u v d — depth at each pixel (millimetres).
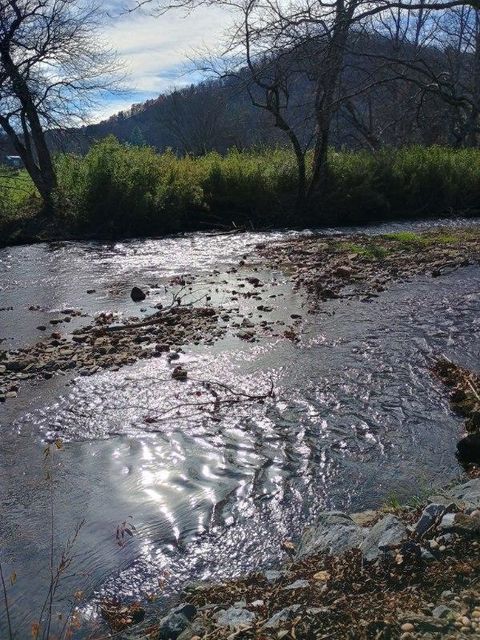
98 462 6734
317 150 24469
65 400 8242
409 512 5168
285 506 5867
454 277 13898
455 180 27453
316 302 12305
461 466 6496
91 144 25359
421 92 18094
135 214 22078
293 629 3602
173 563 5129
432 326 10617
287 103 22594
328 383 8508
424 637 3336
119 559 5184
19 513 5863
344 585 4027
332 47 15141
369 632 3455
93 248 19641
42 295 13727
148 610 4602
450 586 3766
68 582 4926
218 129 41281
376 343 9922
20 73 23109
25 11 23016
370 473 6387
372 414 7629
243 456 6762
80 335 10711
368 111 38844
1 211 22578
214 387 8500
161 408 7938
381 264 15367
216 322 11219
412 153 28125
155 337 10516
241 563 5082
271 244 19188
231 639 3744
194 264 16453
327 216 24656
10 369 9289
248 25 17609
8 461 6824
